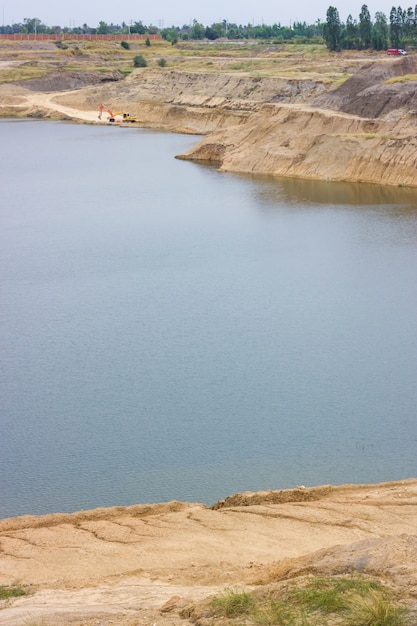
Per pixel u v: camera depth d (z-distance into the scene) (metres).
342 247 75.88
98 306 60.06
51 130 180.88
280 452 36.88
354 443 37.53
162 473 35.22
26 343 52.44
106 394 44.06
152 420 40.66
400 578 16.59
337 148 112.75
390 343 50.88
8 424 40.66
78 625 17.78
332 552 18.77
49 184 115.44
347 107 124.25
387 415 40.50
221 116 167.00
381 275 66.38
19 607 20.36
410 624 15.00
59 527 27.92
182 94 187.12
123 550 25.05
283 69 190.50
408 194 99.50
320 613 15.77
